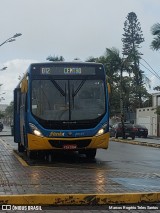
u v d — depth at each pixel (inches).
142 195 324.2
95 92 629.3
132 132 1736.0
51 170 504.1
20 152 810.2
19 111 794.8
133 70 1743.4
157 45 1637.6
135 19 3521.2
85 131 611.2
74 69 631.2
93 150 692.1
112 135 1834.4
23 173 466.3
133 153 874.8
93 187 368.8
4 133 2250.2
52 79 624.1
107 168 553.9
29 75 624.4
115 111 2832.2
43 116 609.0
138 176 458.9
